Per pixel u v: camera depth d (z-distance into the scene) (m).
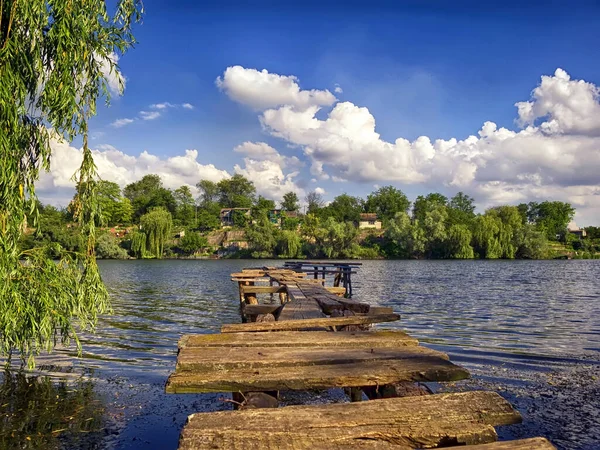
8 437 5.61
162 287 29.80
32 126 6.38
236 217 118.00
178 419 6.22
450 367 4.12
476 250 85.56
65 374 8.42
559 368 9.06
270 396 3.78
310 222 94.06
